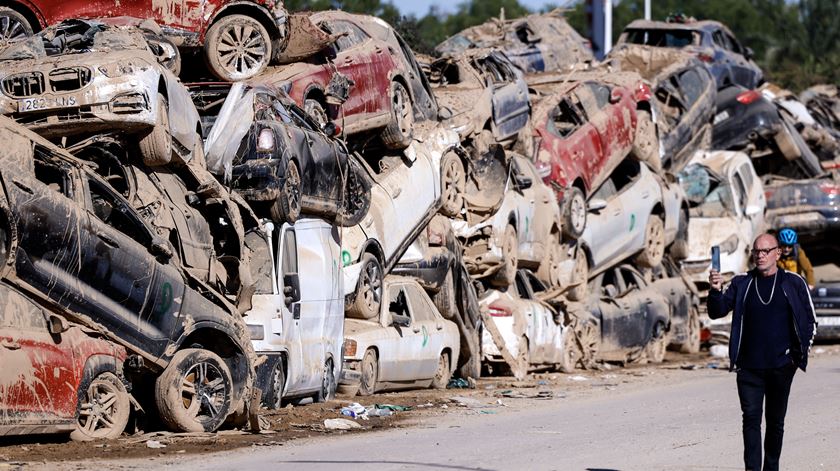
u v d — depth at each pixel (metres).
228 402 25.14
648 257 54.78
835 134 83.75
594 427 27.44
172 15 32.56
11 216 20.88
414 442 24.64
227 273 26.23
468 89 44.78
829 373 42.66
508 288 43.12
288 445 23.88
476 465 21.22
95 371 22.33
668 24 73.75
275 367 27.58
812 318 19.11
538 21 70.44
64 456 21.12
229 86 29.39
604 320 48.88
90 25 25.64
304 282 29.44
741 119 66.44
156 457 21.59
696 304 58.81
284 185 28.36
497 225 41.47
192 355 24.47
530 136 47.59
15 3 31.38
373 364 33.66
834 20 152.12
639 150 54.03
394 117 37.78
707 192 61.53
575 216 47.41
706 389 37.97
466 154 40.94
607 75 54.22
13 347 20.59
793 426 27.28
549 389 38.72
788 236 40.59
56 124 23.95
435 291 38.78
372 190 35.91
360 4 79.06
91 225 22.17
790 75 138.25
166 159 24.84
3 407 20.30
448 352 38.19
